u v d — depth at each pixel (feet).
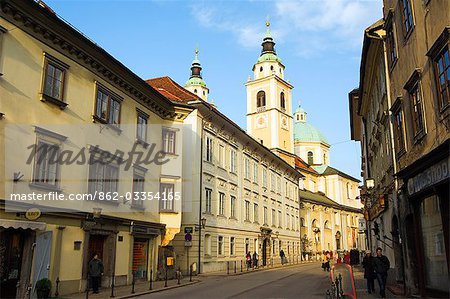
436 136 43.06
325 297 55.47
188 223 102.37
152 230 81.51
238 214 130.00
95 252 67.00
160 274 83.76
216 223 113.50
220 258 114.42
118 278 70.74
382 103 70.44
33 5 53.72
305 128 321.73
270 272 112.78
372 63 75.00
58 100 58.80
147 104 84.07
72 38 61.67
